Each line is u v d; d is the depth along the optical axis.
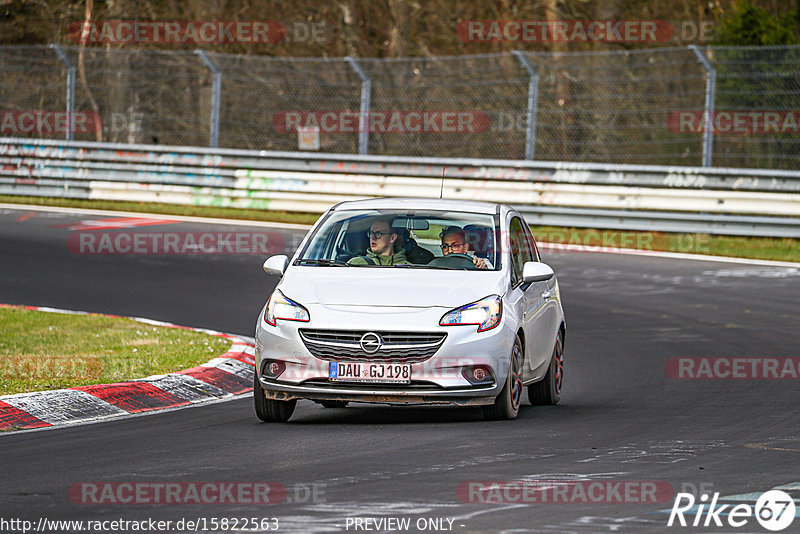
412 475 24.62
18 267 66.94
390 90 134.62
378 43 139.25
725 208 78.38
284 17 137.88
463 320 31.19
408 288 32.00
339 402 36.50
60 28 135.38
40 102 134.00
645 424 31.69
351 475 24.64
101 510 21.62
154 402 35.59
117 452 27.50
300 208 89.56
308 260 34.38
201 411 34.47
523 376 33.66
